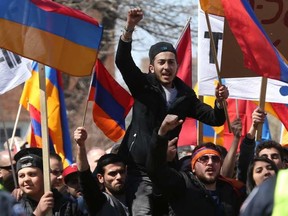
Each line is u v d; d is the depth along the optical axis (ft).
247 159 46.85
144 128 44.34
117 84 53.26
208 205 43.24
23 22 43.83
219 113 44.70
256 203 26.71
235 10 45.03
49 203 41.68
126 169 44.50
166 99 44.42
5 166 49.42
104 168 44.04
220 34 53.52
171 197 42.83
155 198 43.91
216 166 43.47
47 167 42.68
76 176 48.70
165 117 42.75
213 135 59.93
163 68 44.24
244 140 47.11
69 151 56.49
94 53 44.24
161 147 40.98
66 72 43.98
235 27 45.03
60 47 43.96
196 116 45.42
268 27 50.06
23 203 43.96
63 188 48.03
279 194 26.40
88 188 42.83
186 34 56.39
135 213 43.68
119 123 53.62
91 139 123.95
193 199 43.06
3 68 51.01
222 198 43.70
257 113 47.14
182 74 56.29
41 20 43.91
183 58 56.39
